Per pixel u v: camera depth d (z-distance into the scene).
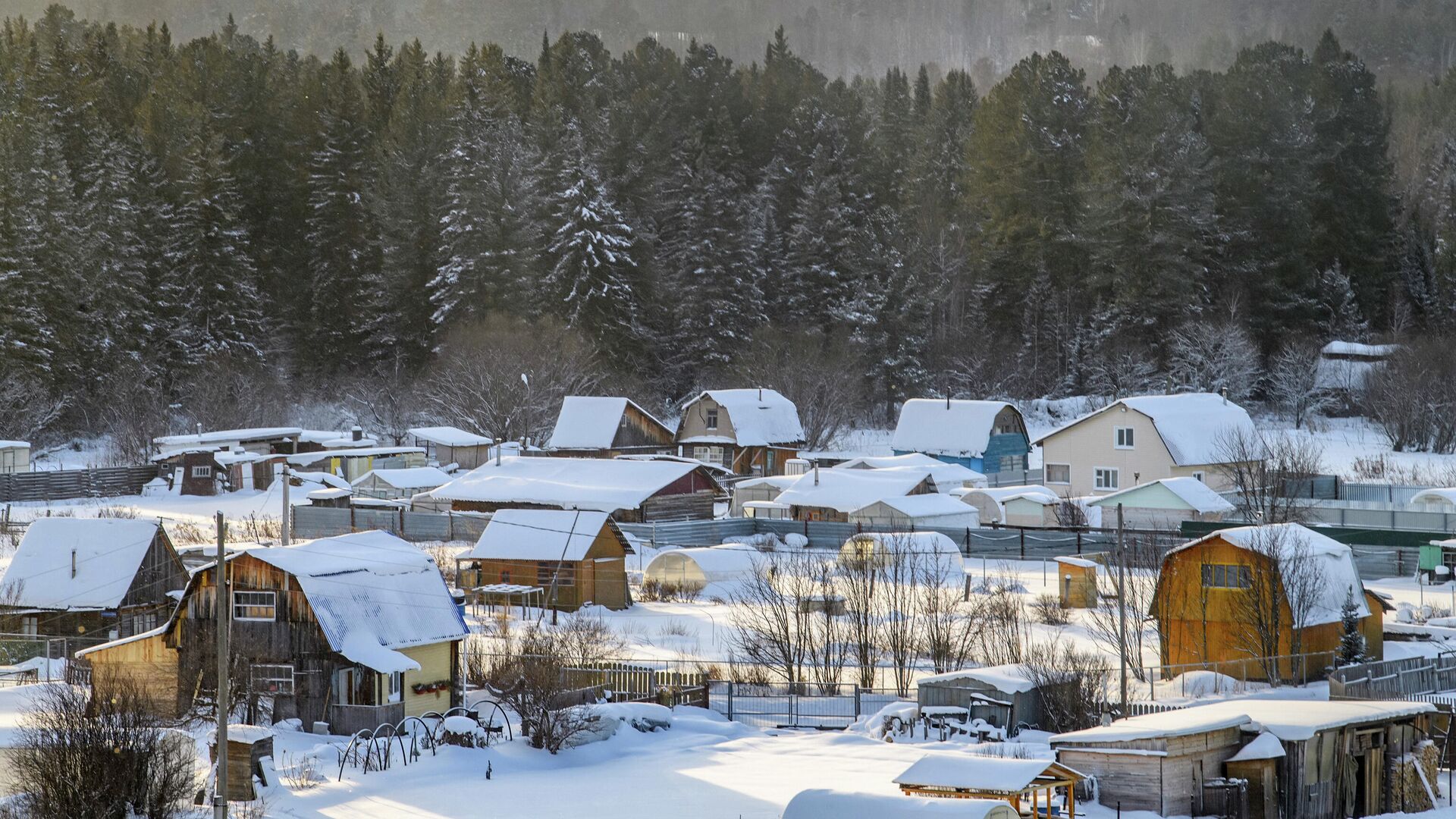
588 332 136.12
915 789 29.30
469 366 124.62
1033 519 87.12
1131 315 142.25
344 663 42.72
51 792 30.03
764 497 93.44
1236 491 91.88
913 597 60.75
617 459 93.75
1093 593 61.97
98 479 101.44
